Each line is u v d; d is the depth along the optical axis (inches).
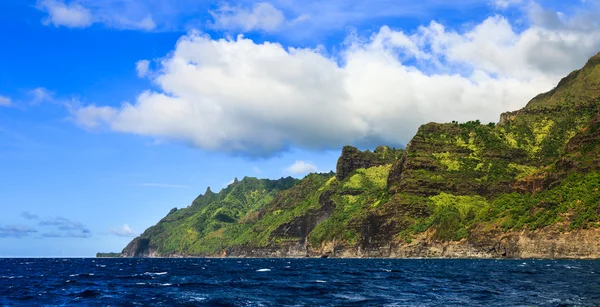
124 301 2962.6
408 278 4830.2
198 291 3523.6
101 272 7229.3
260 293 3353.8
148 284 4281.5
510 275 5034.5
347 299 3002.0
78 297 3260.3
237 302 2849.4
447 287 3732.8
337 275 5556.1
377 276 5255.9
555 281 4111.7
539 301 2805.1
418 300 2940.5
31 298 3240.7
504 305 2669.8
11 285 4407.0
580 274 5022.1
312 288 3718.0
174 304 2775.6
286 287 3811.5
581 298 2903.5
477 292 3324.3
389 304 2778.1
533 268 6441.9
